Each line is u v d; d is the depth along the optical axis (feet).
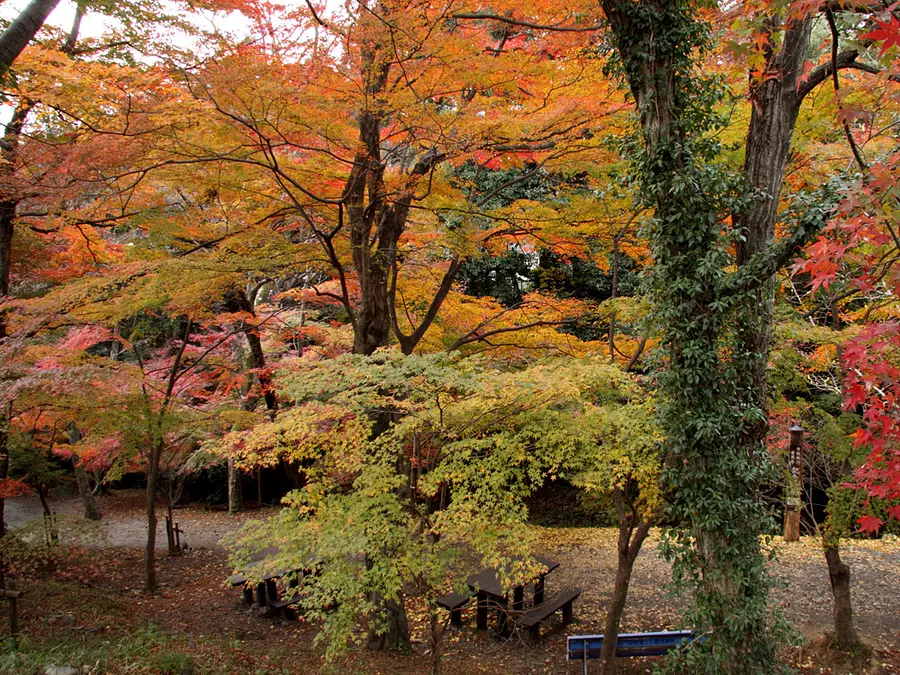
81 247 28.30
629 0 17.11
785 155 18.44
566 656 23.38
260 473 54.75
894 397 10.82
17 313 25.43
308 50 17.83
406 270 30.55
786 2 11.12
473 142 19.90
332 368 17.20
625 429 16.56
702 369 16.49
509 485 16.55
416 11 17.21
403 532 15.81
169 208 25.17
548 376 16.92
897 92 10.36
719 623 16.49
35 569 30.25
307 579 16.44
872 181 9.66
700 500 16.40
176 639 21.38
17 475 37.55
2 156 21.06
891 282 10.67
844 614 23.54
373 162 21.84
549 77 19.89
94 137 17.19
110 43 19.99
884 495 11.63
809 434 27.35
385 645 23.32
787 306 22.56
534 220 23.24
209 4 16.90
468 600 25.53
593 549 37.93
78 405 23.34
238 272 24.49
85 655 17.07
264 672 19.43
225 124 18.40
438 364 17.57
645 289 18.04
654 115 17.24
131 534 45.96
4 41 15.76
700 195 16.74
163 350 44.60
